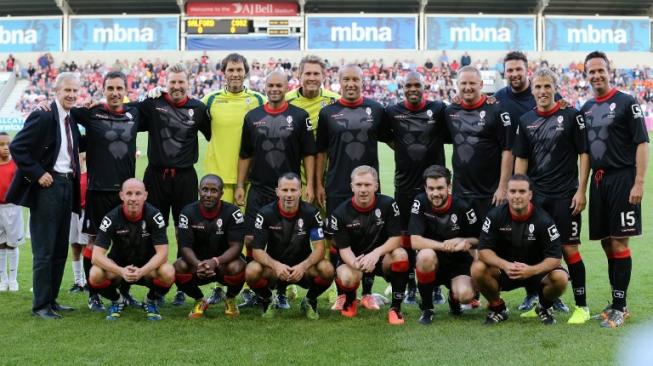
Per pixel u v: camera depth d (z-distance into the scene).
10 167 8.10
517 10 43.97
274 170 7.44
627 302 7.30
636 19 41.84
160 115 7.48
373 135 7.43
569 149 6.72
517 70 7.27
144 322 6.61
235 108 7.89
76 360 5.38
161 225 6.78
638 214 6.54
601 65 6.59
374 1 43.00
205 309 7.04
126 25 41.41
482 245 6.47
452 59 41.41
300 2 41.28
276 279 6.89
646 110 34.56
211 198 6.72
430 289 6.59
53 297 7.02
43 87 38.06
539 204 6.79
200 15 41.47
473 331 6.21
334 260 7.36
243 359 5.39
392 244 6.77
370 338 6.00
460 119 7.20
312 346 5.75
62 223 6.96
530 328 6.30
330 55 41.34
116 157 7.11
